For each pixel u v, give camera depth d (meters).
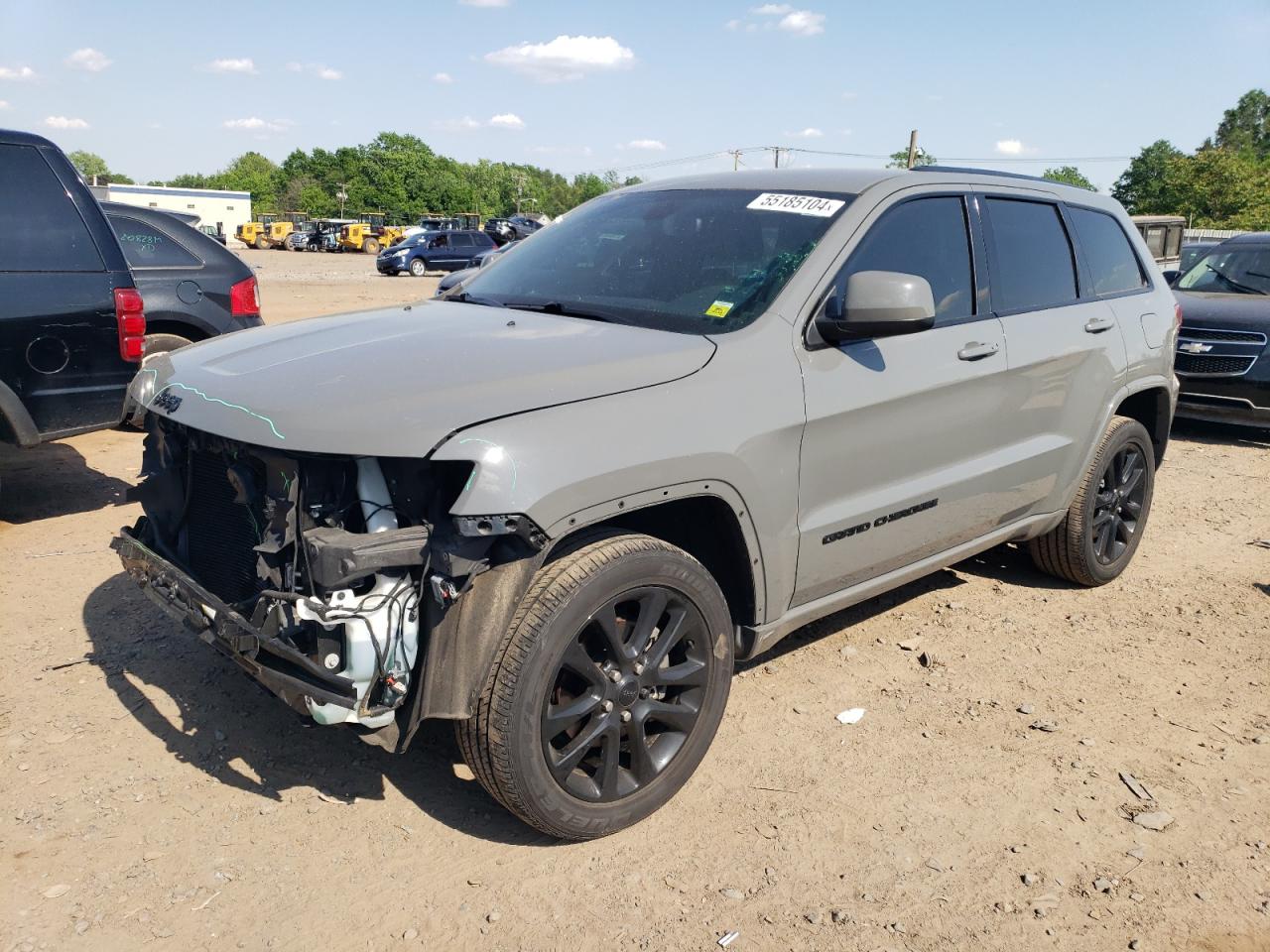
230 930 2.63
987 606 4.98
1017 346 4.19
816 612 3.66
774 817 3.20
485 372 2.86
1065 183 4.96
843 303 3.43
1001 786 3.41
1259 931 2.77
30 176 5.32
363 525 2.67
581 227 4.27
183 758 3.39
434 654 2.67
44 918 2.63
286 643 2.64
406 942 2.62
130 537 3.30
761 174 4.19
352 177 132.00
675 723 3.17
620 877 2.90
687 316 3.45
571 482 2.67
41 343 5.32
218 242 7.73
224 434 2.77
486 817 3.16
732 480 3.10
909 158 38.91
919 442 3.81
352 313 3.89
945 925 2.75
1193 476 7.82
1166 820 3.24
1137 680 4.23
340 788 3.28
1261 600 5.17
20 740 3.44
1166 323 5.27
